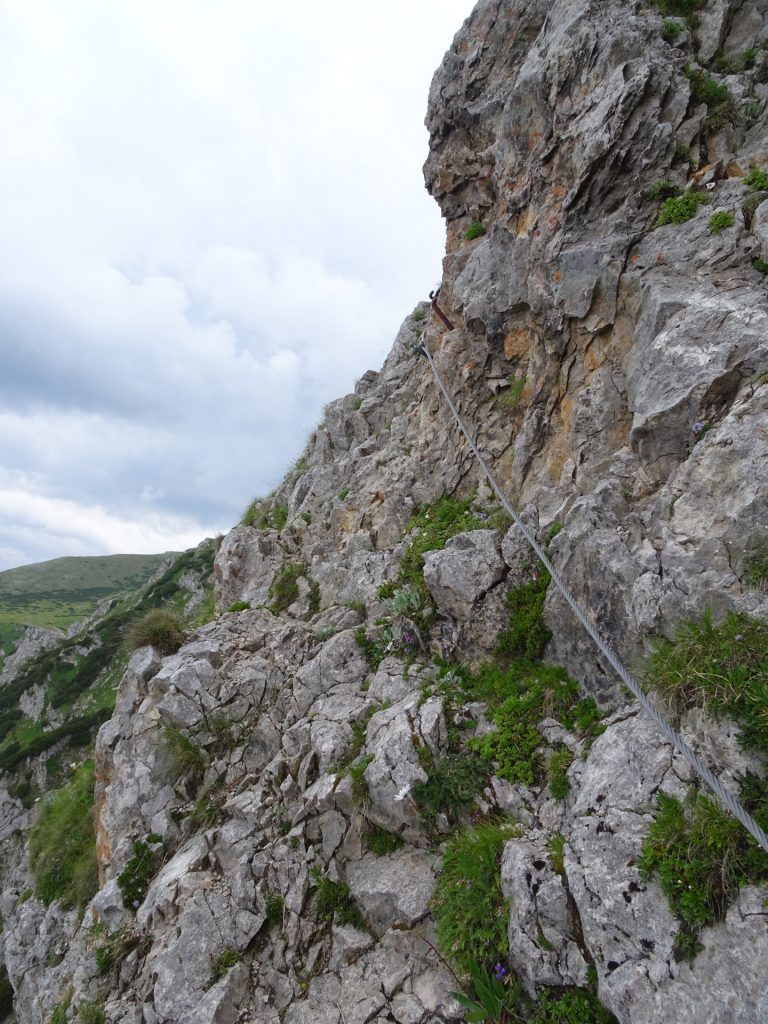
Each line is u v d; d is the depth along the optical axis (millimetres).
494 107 11008
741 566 5512
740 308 6664
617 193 8500
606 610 6699
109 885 8914
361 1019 5758
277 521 18047
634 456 7477
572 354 9031
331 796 7555
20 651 90438
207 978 6922
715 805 4488
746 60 8625
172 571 62438
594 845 5113
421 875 6617
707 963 4047
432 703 7844
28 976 11672
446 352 11836
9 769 38531
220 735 10008
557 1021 4691
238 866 7852
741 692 4477
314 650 10672
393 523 12516
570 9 9391
